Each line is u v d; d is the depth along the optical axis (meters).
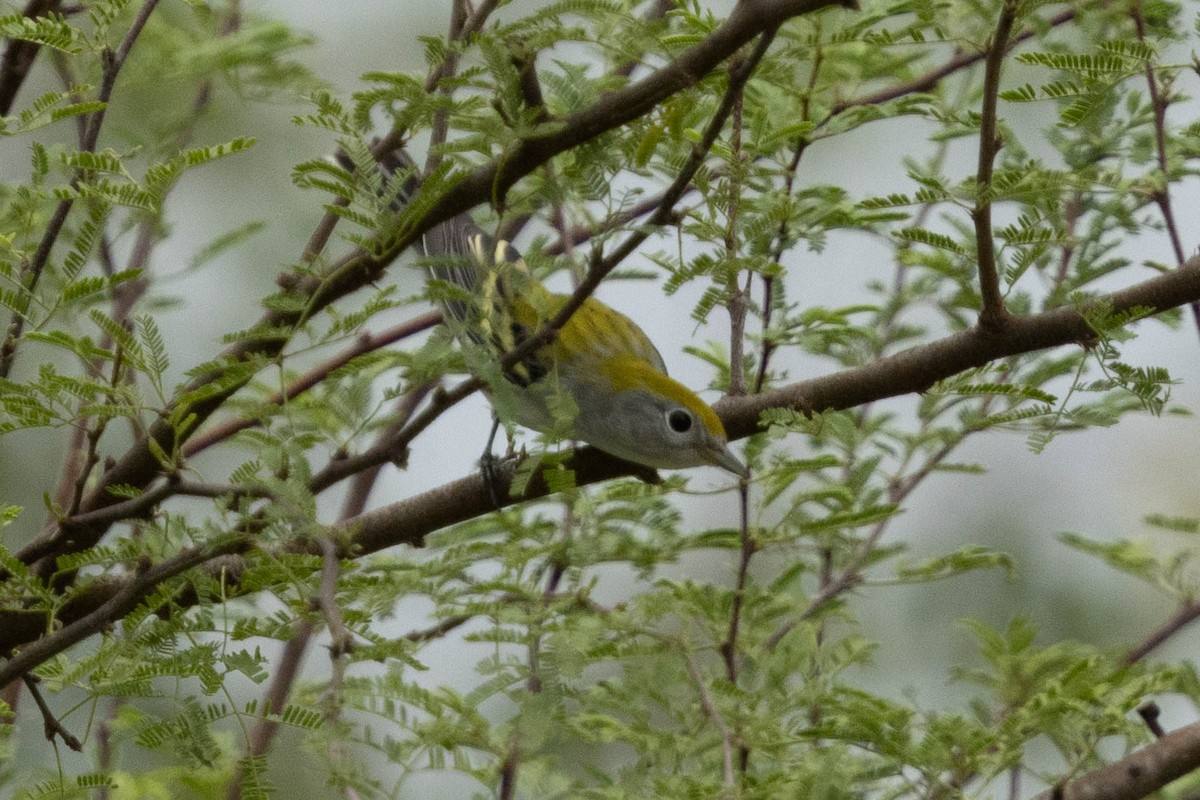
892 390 9.71
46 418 7.94
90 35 11.25
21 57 10.10
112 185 7.88
